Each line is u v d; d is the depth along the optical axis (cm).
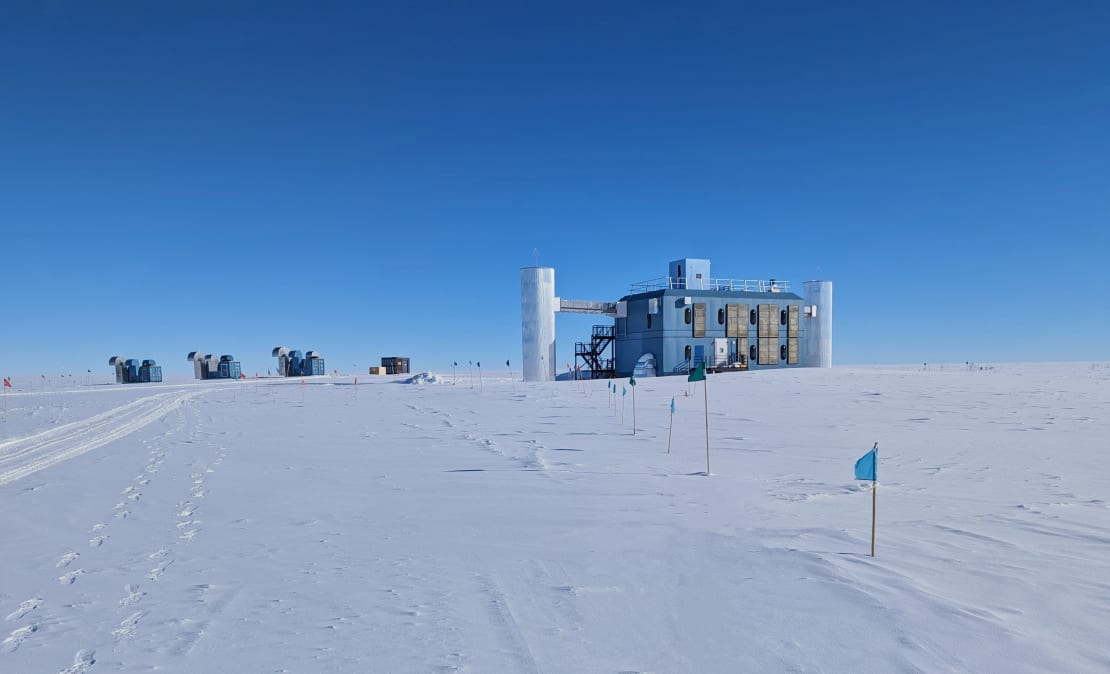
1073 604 441
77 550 632
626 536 650
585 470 1062
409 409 2397
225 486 969
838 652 370
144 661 378
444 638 404
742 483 933
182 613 459
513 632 412
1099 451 1177
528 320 4291
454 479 995
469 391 3309
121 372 6081
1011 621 411
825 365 4800
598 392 2852
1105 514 721
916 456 1152
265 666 367
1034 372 3741
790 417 1781
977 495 834
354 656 378
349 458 1234
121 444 1553
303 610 460
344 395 3359
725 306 4372
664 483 941
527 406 2344
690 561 559
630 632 409
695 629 411
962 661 354
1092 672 339
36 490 965
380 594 492
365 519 746
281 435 1653
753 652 373
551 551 602
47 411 2692
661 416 1898
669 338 4200
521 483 953
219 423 2023
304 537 670
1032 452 1173
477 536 662
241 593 500
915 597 456
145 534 692
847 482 933
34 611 468
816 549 585
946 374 3444
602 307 4531
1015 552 570
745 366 4209
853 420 1691
